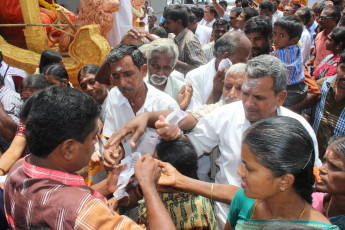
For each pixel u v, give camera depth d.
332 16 4.63
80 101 1.15
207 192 1.57
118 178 1.61
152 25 8.17
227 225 1.53
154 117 1.98
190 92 2.57
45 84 2.55
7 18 4.61
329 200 1.57
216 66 2.81
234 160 1.89
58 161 1.17
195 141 2.03
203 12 7.98
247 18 4.90
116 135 1.87
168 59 2.49
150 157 1.46
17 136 2.16
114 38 4.64
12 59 4.12
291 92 2.78
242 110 1.90
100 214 1.08
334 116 2.64
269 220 1.20
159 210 1.27
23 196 1.12
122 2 4.57
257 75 1.66
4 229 1.47
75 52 3.90
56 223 1.05
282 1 8.59
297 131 1.12
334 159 1.36
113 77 2.07
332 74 3.49
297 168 1.10
